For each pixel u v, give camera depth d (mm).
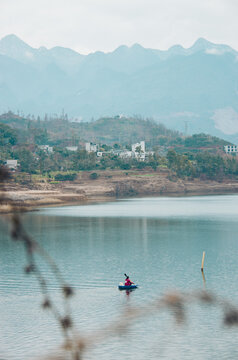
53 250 128000
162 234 164875
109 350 51938
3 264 102938
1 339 55344
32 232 171250
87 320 60844
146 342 53656
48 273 93375
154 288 80562
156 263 106875
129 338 55062
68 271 96625
